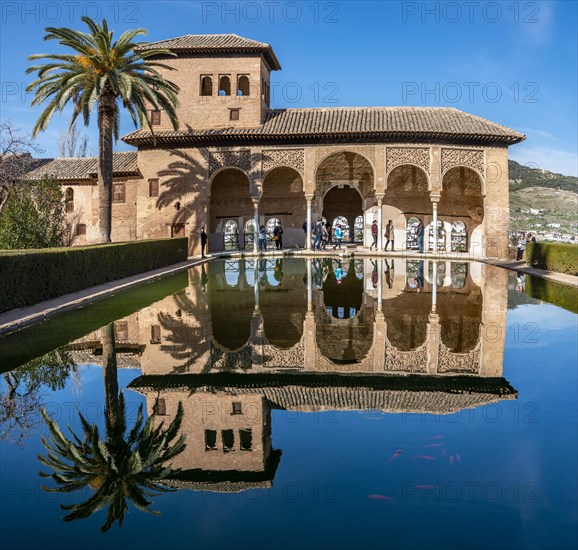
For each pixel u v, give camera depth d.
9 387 5.51
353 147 25.12
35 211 19.83
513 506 2.96
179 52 26.33
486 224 25.27
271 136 24.98
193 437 4.13
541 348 7.14
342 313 10.06
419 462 3.58
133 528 2.82
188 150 25.91
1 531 2.80
